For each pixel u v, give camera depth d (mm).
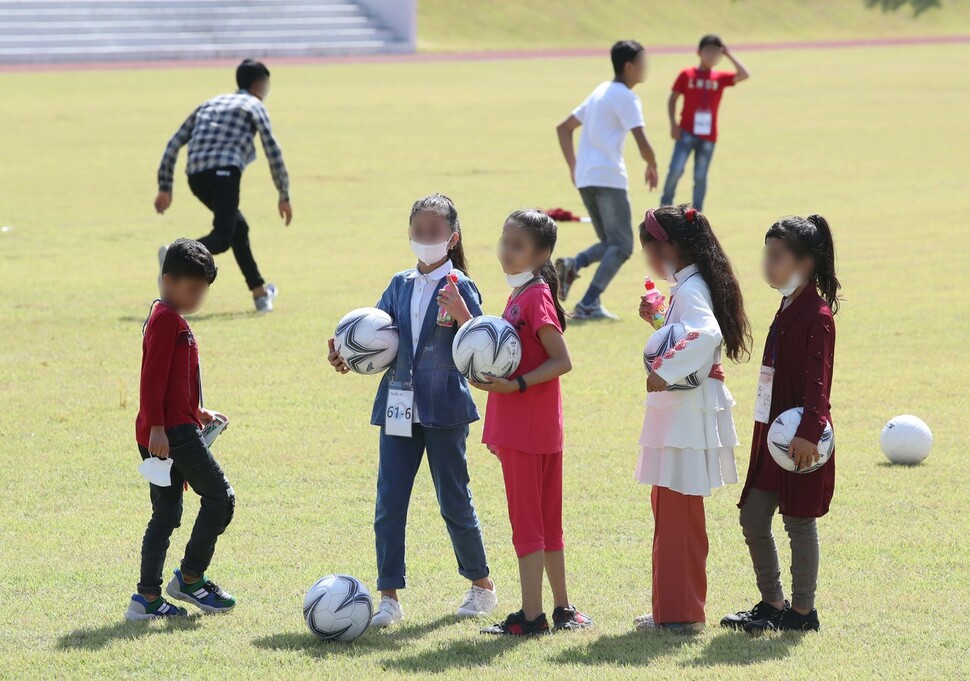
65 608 12914
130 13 125125
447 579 13945
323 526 15484
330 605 11961
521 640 12102
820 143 61688
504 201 44781
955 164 54000
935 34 162375
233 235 27656
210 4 130625
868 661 11367
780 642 11938
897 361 23875
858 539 14938
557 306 12570
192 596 12844
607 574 13977
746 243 36688
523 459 12320
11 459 18031
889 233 38406
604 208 27188
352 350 12867
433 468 12961
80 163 54969
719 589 13555
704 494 12242
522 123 70062
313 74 103250
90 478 17281
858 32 160375
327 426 19781
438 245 12812
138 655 11609
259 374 22906
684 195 47062
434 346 12852
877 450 18547
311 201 45531
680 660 11461
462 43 136875
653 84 94250
